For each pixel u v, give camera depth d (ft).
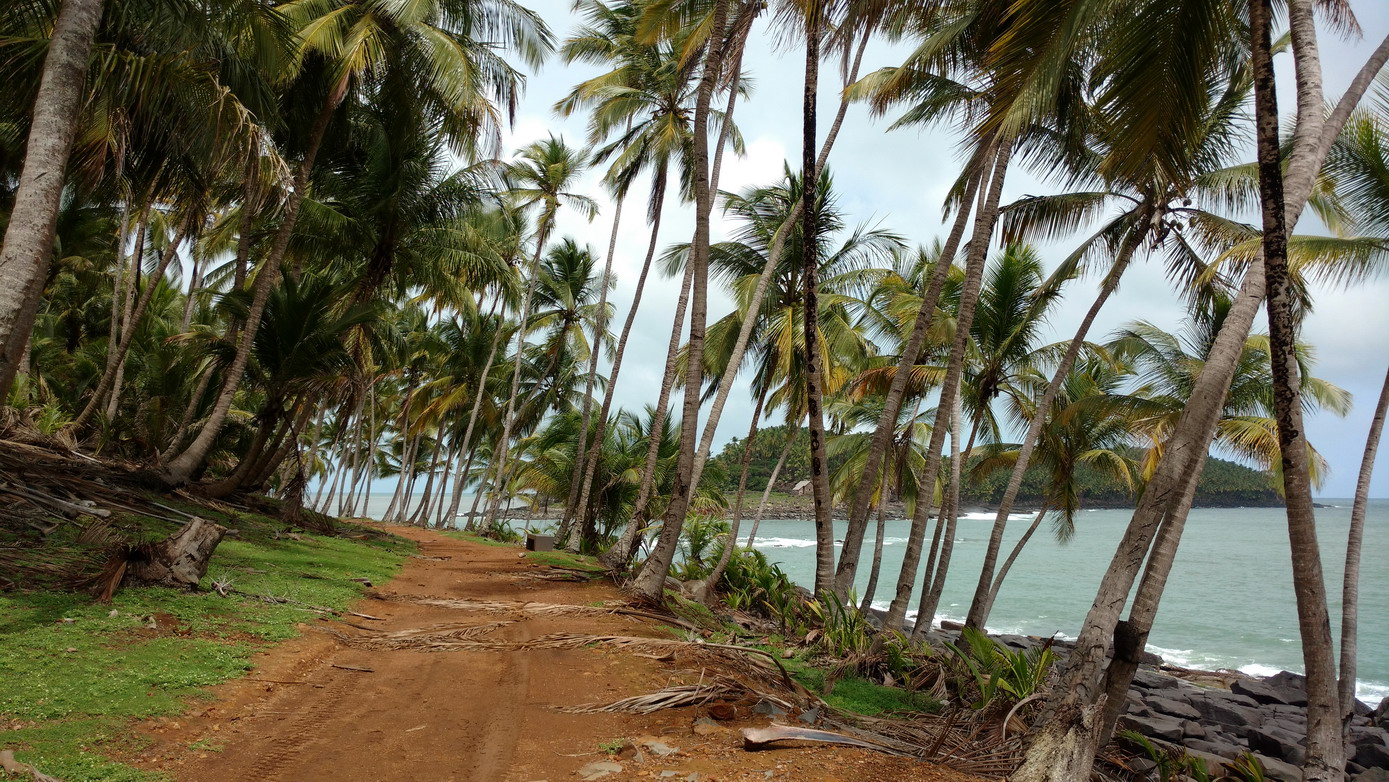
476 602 35.14
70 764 13.43
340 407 126.31
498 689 21.83
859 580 134.51
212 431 48.24
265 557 36.50
